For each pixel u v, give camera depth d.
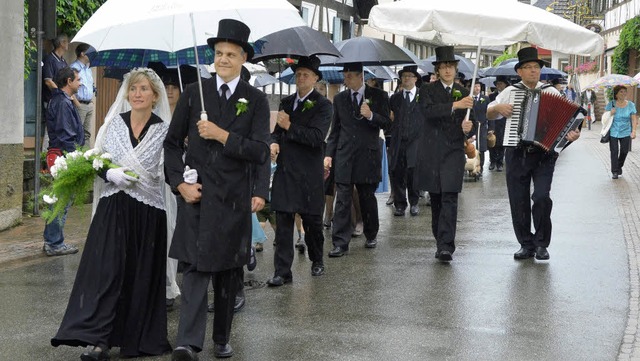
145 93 6.81
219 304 6.68
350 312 8.11
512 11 10.09
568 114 10.19
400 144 14.79
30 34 13.33
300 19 8.60
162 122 6.91
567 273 9.85
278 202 9.27
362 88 11.13
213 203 6.39
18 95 13.24
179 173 6.49
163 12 6.50
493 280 9.52
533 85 10.48
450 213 10.52
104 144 6.86
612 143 20.73
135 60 9.19
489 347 6.98
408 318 7.89
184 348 6.32
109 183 6.76
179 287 9.17
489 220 14.27
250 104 6.52
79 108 15.63
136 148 6.74
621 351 6.90
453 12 10.08
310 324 7.68
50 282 9.47
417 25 10.23
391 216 15.01
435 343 7.09
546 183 10.51
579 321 7.79
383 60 11.62
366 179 11.16
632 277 9.63
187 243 6.43
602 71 57.56
